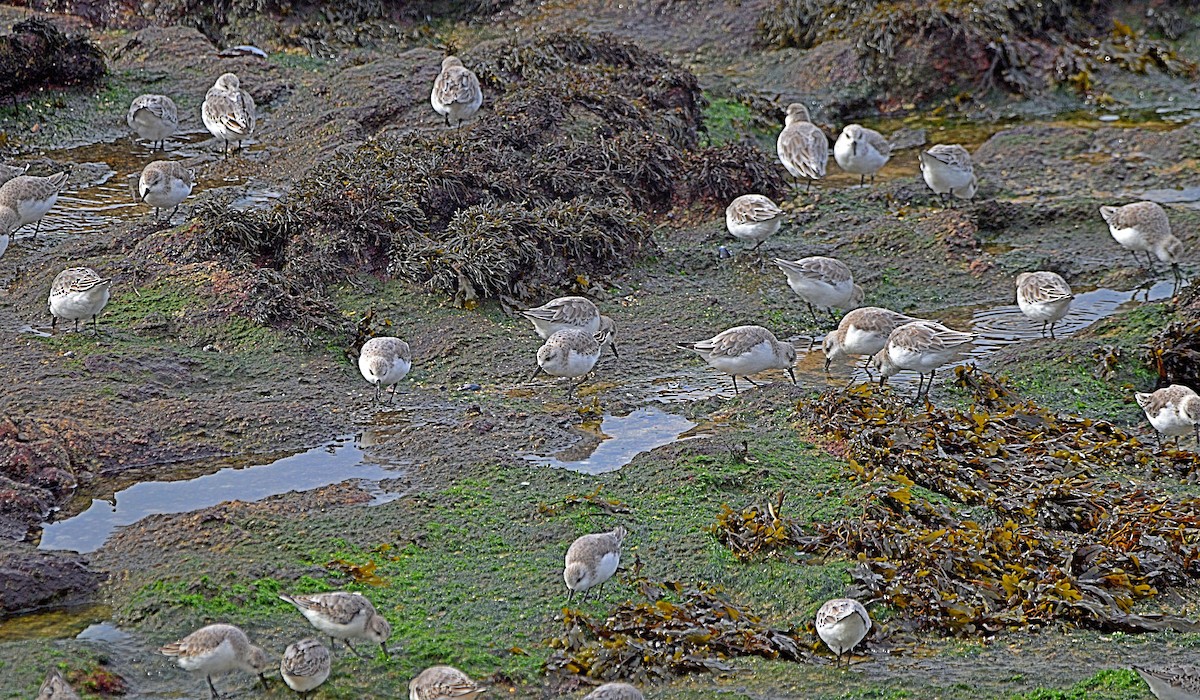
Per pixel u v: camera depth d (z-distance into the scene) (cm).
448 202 2802
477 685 1334
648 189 3117
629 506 1795
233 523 1719
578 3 4550
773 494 1820
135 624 1494
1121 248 3003
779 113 3847
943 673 1451
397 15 4322
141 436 1967
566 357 2189
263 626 1492
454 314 2520
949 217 3031
